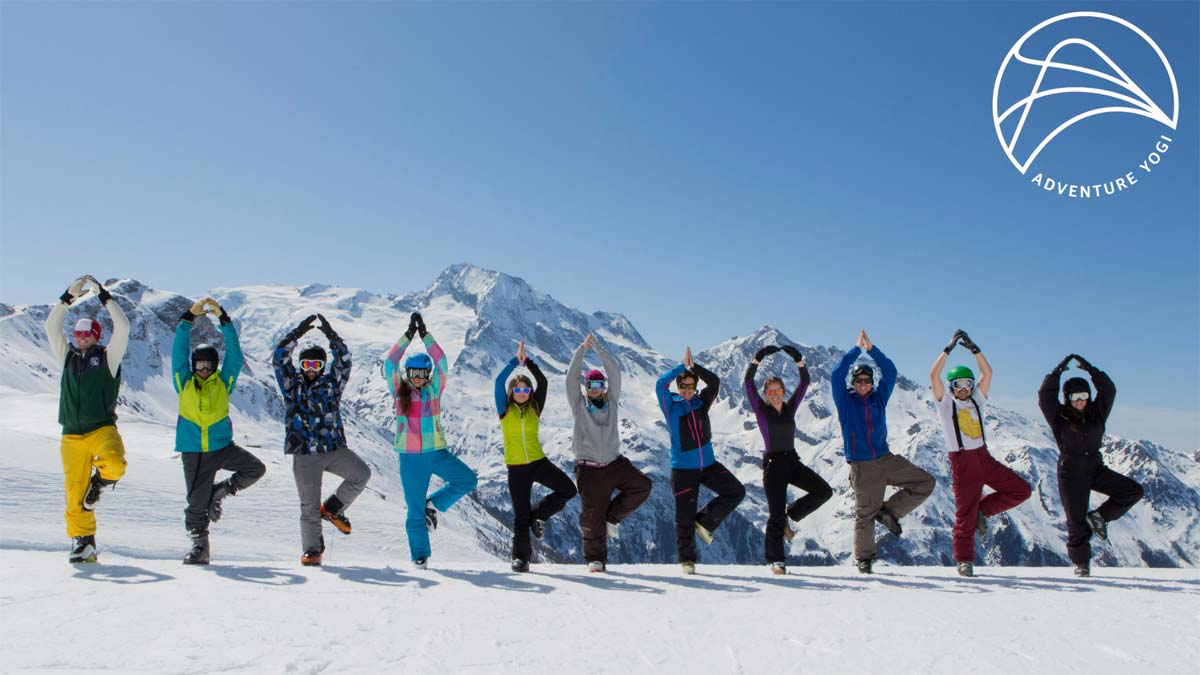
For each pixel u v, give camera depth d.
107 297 10.41
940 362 11.47
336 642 6.13
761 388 11.40
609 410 11.20
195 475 10.45
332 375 10.80
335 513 10.80
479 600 8.00
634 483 11.05
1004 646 6.46
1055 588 9.75
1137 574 11.84
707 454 11.14
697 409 11.20
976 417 11.18
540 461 10.96
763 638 6.63
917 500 11.30
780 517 11.16
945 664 5.92
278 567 10.09
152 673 5.16
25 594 7.43
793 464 11.30
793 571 11.66
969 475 11.09
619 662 5.82
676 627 6.99
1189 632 7.05
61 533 29.58
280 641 6.08
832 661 5.96
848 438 11.41
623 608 7.80
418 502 10.84
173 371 10.51
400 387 10.88
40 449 44.47
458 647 6.12
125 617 6.66
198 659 5.52
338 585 8.65
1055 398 11.62
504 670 5.54
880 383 11.48
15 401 100.19
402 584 8.86
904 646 6.43
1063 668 5.86
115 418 10.20
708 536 11.05
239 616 6.84
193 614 6.85
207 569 9.62
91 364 9.96
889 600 8.53
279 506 53.25
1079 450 11.38
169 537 37.91
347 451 10.81
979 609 8.05
